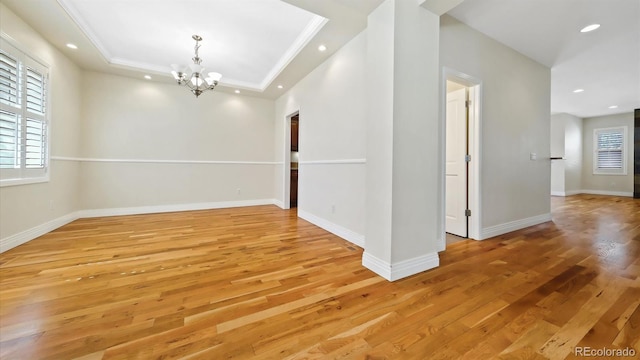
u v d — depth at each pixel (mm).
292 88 4621
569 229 3387
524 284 1811
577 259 2295
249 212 4633
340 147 3100
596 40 3021
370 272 2033
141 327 1314
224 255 2404
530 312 1457
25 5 2396
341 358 1113
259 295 1658
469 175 2975
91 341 1203
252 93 5105
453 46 2582
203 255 2398
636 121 6539
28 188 2738
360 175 2738
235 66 4051
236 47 3398
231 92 5047
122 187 4266
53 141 3189
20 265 2092
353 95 2857
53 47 3160
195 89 3426
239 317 1413
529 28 2768
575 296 1634
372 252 2094
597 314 1430
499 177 3129
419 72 2057
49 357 1102
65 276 1903
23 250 2453
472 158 2934
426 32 2096
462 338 1240
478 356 1122
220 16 2707
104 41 3279
